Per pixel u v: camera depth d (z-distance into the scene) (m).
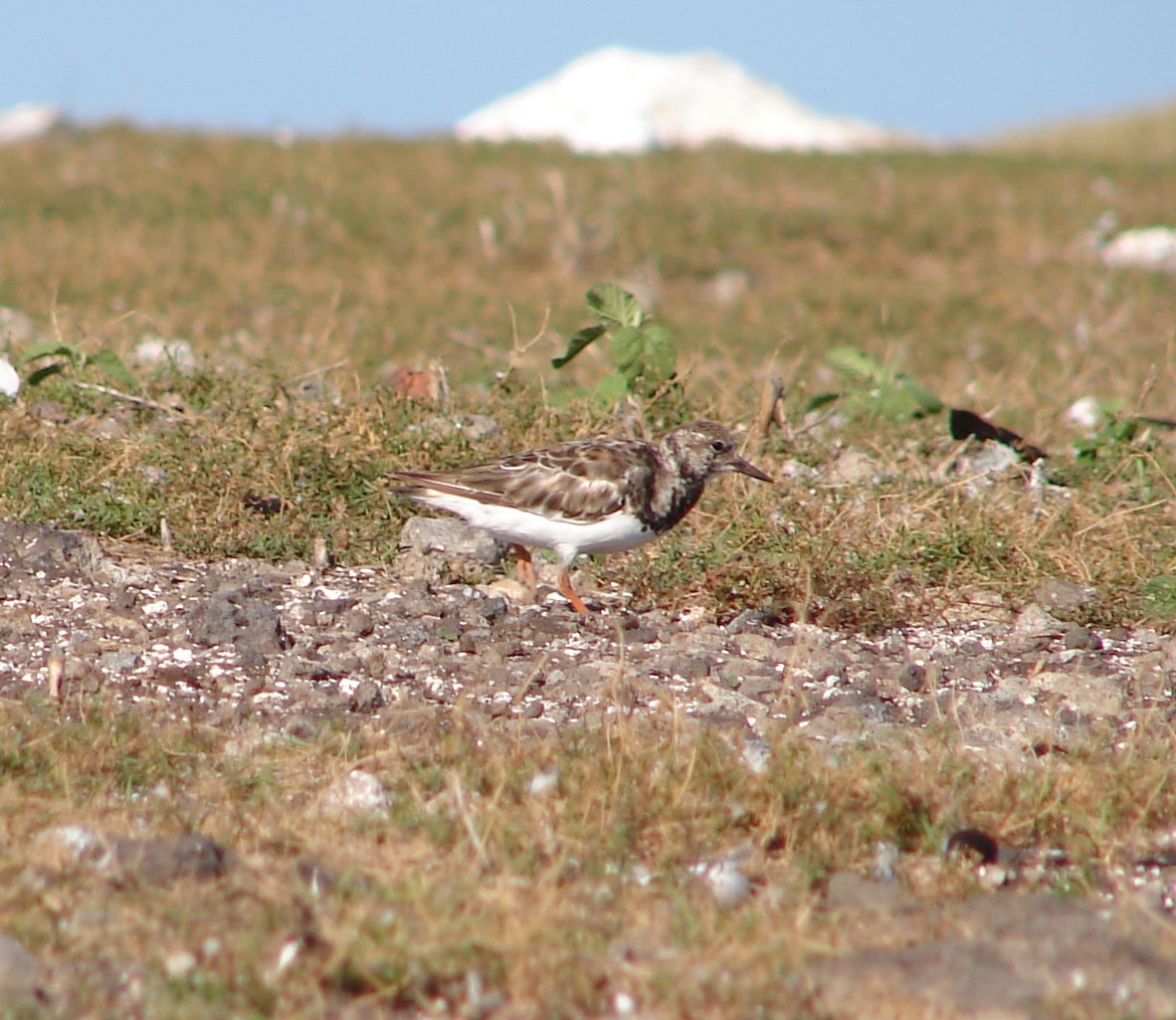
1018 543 13.90
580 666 11.04
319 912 6.91
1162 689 11.09
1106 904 7.66
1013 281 33.47
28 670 10.20
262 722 9.57
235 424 15.38
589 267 33.22
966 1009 6.43
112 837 7.61
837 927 7.16
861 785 8.55
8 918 6.79
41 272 28.34
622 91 62.12
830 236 36.69
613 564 13.80
